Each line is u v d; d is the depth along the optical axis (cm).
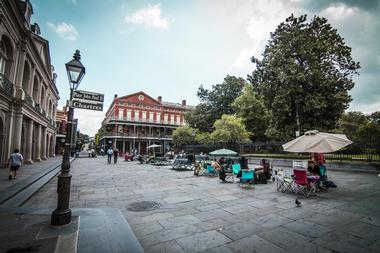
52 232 362
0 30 1168
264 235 383
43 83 2222
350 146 1316
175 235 381
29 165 1652
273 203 603
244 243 351
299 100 1714
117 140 4856
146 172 1357
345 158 1343
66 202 407
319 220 461
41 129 2395
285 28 1947
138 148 4981
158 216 485
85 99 437
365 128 2311
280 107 1802
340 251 325
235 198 661
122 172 1351
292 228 416
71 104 414
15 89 1405
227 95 3712
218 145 2581
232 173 1014
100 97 459
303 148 715
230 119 2464
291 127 1814
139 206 566
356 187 818
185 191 764
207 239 365
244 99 2994
